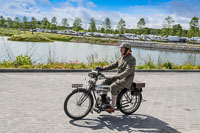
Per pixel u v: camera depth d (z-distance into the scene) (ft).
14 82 26.58
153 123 16.83
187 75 42.11
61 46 160.25
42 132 13.87
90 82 16.24
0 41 163.84
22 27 453.99
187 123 17.37
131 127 15.74
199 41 274.77
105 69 17.17
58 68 39.09
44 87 25.26
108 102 16.63
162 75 40.11
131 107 18.47
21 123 15.01
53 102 20.06
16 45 136.98
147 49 187.93
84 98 16.57
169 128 16.10
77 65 43.80
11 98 20.36
